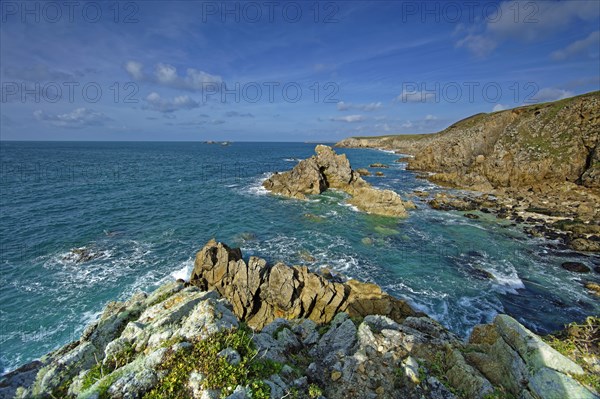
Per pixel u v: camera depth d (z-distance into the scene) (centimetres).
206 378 721
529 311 2152
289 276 2152
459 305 2212
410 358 1039
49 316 1958
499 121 8225
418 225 3909
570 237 3375
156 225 3622
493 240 3416
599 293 2358
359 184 6025
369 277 2581
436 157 9062
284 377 882
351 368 1015
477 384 909
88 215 3847
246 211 4353
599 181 5047
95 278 2403
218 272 2300
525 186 5934
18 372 891
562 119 6494
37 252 2780
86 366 849
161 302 1253
